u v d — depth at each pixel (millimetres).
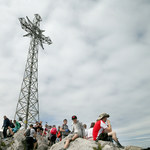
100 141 6117
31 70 30141
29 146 10469
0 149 11727
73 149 6125
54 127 14141
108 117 6770
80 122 7215
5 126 13734
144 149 7496
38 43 33750
